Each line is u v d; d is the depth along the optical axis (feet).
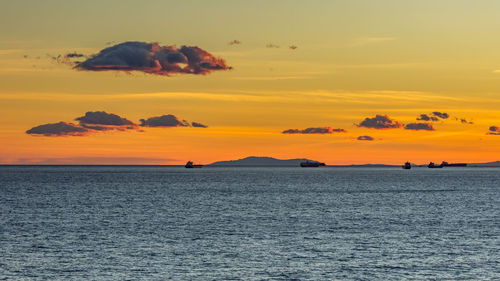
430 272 202.28
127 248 241.76
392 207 437.99
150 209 414.00
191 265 210.38
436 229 303.89
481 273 200.95
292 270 204.23
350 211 403.75
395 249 241.96
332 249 241.55
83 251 234.58
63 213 381.40
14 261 214.69
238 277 194.49
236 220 343.87
